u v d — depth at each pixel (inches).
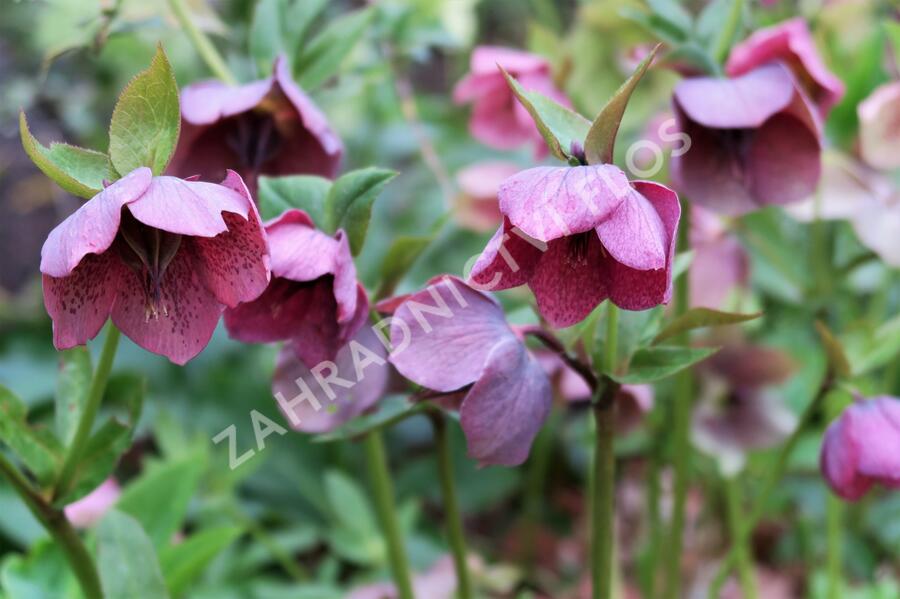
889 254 28.1
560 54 30.8
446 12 33.0
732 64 25.9
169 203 19.5
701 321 22.0
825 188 28.6
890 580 32.5
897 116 28.2
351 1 43.4
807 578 34.1
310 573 38.4
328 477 33.1
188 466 27.0
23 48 44.3
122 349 42.3
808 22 32.1
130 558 23.0
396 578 27.5
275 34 26.2
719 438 30.1
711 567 35.1
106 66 42.7
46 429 22.7
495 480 39.6
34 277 53.4
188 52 37.6
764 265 31.4
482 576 32.4
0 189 51.7
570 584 35.9
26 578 26.4
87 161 20.7
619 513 38.1
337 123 41.2
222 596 31.9
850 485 24.6
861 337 26.3
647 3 26.3
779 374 30.4
